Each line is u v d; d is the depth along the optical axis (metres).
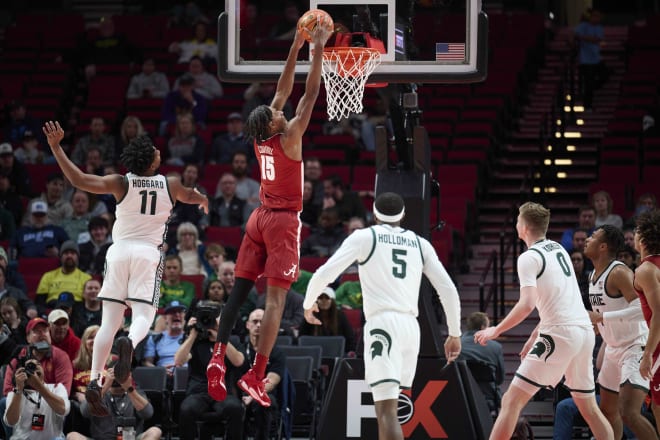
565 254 11.36
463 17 11.60
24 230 19.08
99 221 18.59
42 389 13.52
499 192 22.42
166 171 21.22
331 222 18.55
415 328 10.34
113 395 13.76
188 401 13.88
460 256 19.75
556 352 11.02
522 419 13.60
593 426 11.28
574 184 22.66
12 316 15.45
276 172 9.78
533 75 27.31
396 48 11.61
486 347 14.14
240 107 25.11
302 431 15.58
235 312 9.91
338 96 11.55
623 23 33.19
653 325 11.01
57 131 10.04
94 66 26.97
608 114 25.56
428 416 11.98
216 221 19.59
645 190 20.27
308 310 10.42
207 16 31.88
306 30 9.89
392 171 12.59
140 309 10.26
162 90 25.83
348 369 12.06
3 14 32.66
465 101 24.53
